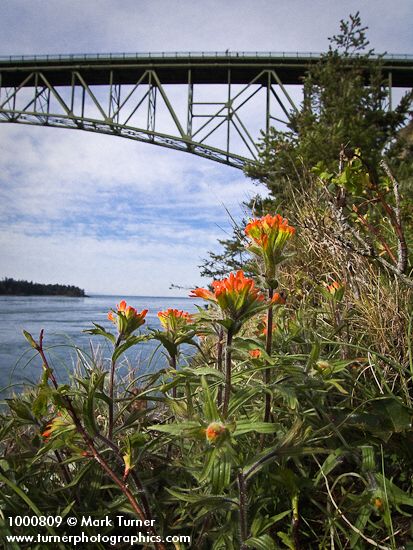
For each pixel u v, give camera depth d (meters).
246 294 1.12
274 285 1.19
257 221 1.25
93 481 1.33
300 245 3.17
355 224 2.70
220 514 1.29
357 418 1.33
